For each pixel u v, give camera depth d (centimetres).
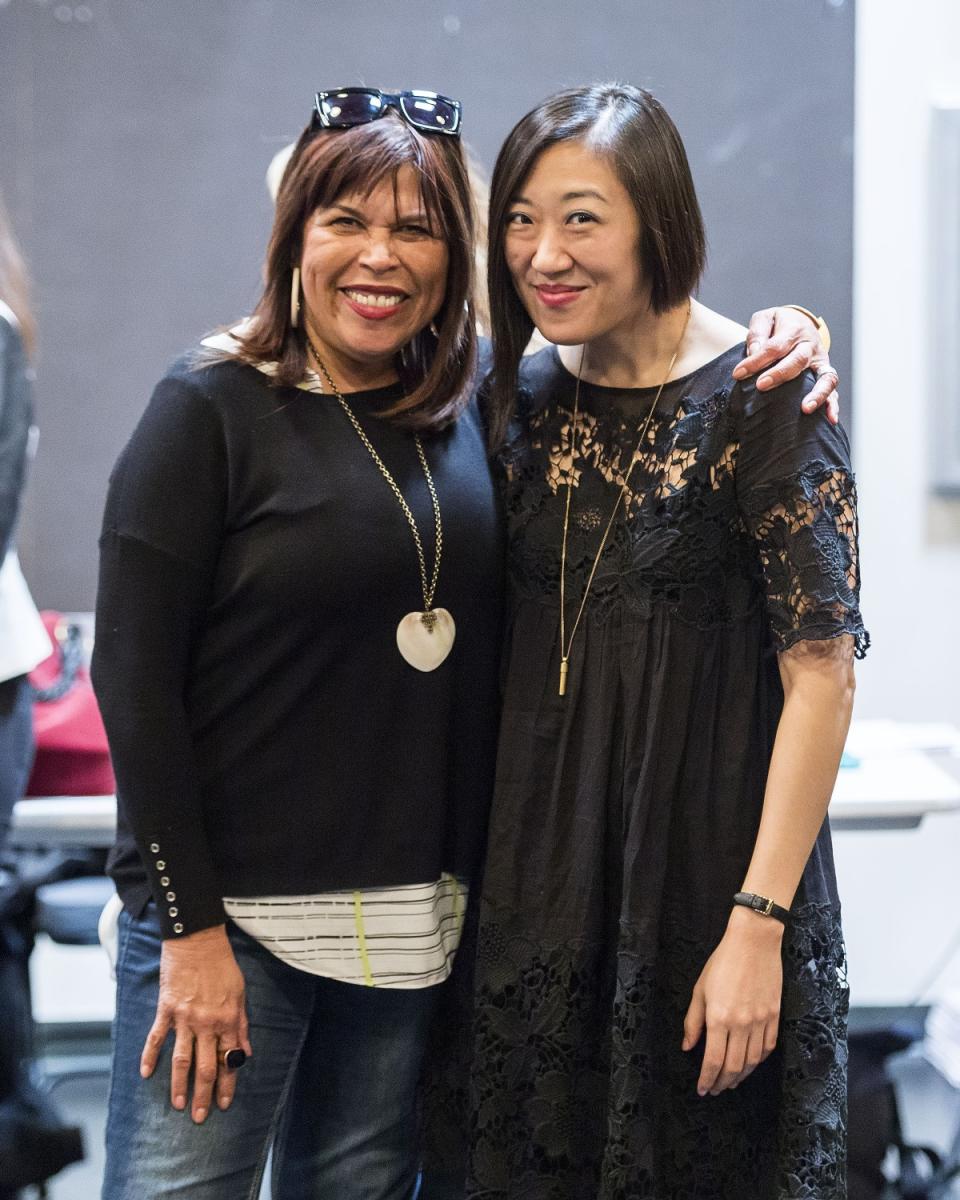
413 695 174
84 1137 260
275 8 338
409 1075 188
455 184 172
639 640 174
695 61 346
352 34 340
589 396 182
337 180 166
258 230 345
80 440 348
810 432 166
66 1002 375
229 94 340
